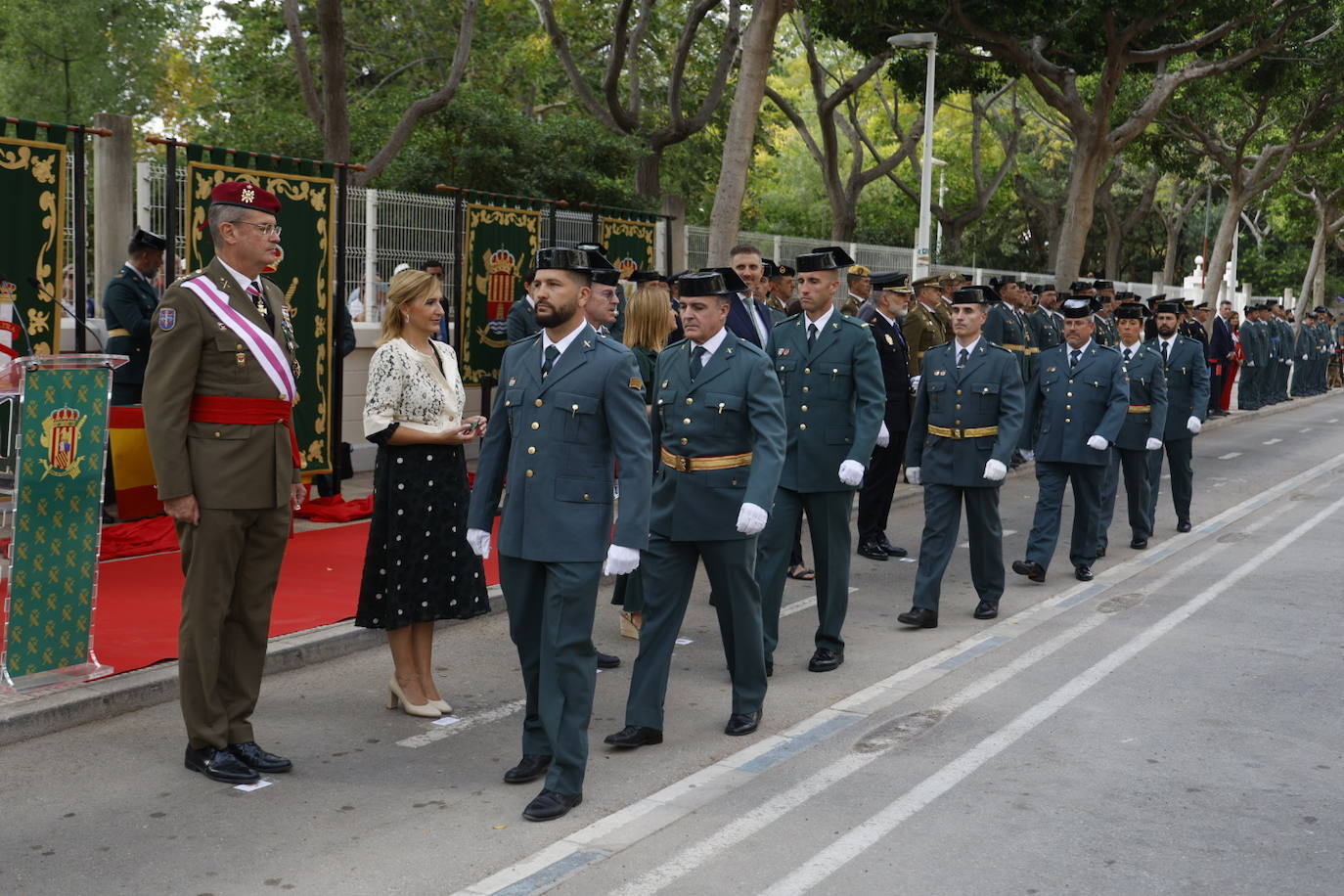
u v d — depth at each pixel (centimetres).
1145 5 1934
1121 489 1430
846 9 1948
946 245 3641
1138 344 1059
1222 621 807
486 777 521
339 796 496
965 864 435
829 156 2819
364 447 1341
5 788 496
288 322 542
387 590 580
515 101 2725
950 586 925
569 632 481
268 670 653
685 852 444
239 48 2534
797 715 611
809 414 680
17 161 859
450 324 1359
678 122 2278
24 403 554
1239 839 458
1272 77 2617
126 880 418
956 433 792
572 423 485
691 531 557
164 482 493
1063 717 604
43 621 577
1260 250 5838
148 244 927
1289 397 2961
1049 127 4122
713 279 571
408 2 2517
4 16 2827
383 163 1772
